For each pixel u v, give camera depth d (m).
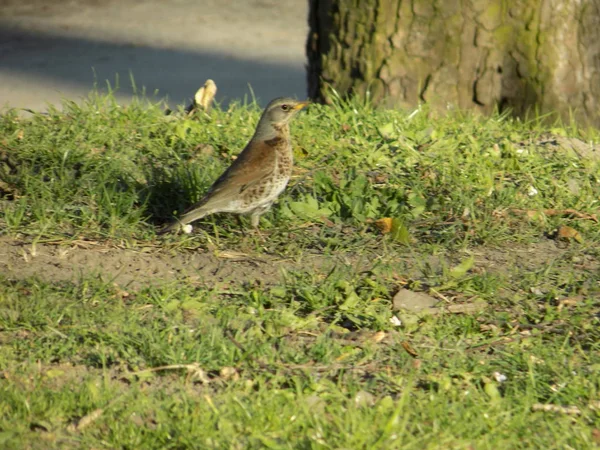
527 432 7.27
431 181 12.80
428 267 10.37
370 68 16.08
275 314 9.15
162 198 12.10
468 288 9.96
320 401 7.53
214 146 13.99
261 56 28.14
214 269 10.41
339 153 13.58
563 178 13.15
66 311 9.04
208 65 26.94
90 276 9.98
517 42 15.77
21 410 7.35
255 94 23.73
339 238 11.27
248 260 10.68
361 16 16.02
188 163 13.15
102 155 13.32
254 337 8.71
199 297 9.52
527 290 10.07
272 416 7.24
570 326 9.20
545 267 10.73
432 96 15.91
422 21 15.75
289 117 10.92
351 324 9.23
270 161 10.84
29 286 9.66
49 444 7.01
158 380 8.02
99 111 15.43
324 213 11.82
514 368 8.34
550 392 7.98
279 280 10.12
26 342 8.53
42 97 22.80
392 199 12.20
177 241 11.00
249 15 33.38
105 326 8.88
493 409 7.54
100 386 7.82
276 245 11.08
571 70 15.95
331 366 8.30
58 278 9.96
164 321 9.05
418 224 11.71
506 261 10.94
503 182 13.08
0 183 12.32
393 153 13.77
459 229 11.66
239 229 11.41
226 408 7.43
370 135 14.46
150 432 7.07
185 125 14.57
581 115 16.11
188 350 8.34
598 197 12.74
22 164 12.89
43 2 34.59
